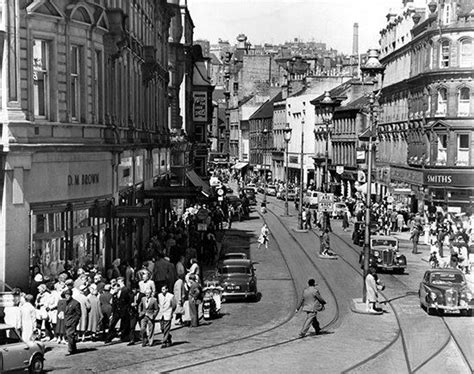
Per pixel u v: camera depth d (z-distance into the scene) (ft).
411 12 247.91
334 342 80.89
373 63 271.28
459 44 203.72
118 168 116.47
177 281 93.04
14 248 82.64
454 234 153.38
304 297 84.43
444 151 208.13
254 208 301.43
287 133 268.82
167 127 204.95
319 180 384.88
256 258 155.84
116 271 94.84
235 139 588.09
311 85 417.08
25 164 84.02
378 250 137.08
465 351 76.33
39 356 64.13
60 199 92.17
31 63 86.07
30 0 85.92
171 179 223.71
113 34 109.50
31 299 75.56
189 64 285.02
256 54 584.40
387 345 79.46
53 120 91.71
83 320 77.97
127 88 130.21
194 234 148.87
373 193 281.13
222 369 67.77
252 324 91.76
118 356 72.43
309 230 216.95
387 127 271.08
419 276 134.21
